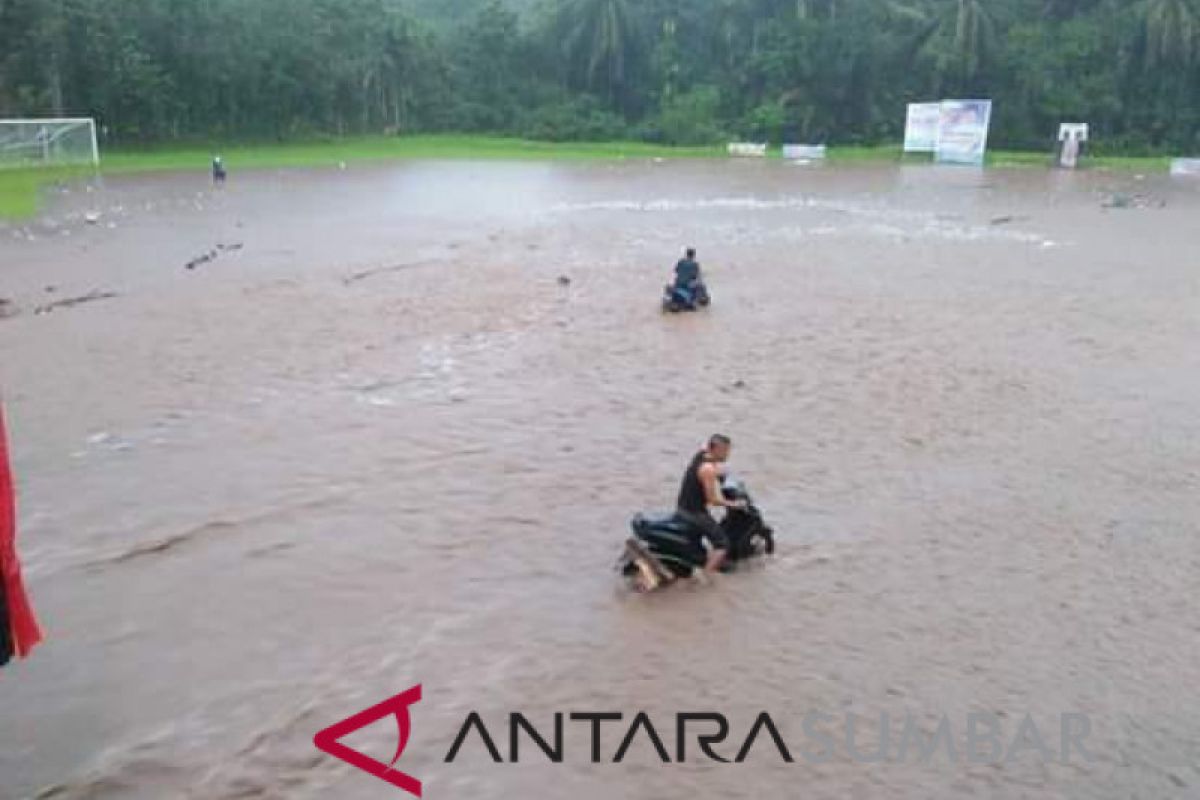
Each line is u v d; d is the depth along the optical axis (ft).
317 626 24.07
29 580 26.14
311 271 73.56
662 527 26.48
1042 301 66.13
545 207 123.65
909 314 61.36
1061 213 123.44
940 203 134.92
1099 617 24.94
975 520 30.78
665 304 60.54
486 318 58.23
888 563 27.76
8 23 186.70
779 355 50.75
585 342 52.90
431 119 268.82
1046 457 36.52
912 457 36.27
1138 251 90.27
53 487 32.37
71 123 170.60
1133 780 18.89
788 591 26.04
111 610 24.68
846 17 257.34
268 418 39.58
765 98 261.85
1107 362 50.49
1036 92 242.58
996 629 24.27
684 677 21.97
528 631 23.90
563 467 34.78
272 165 188.24
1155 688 21.85
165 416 39.63
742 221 110.52
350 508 31.12
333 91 240.12
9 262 75.72
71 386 43.45
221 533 29.17
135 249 83.25
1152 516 31.32
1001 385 45.91
